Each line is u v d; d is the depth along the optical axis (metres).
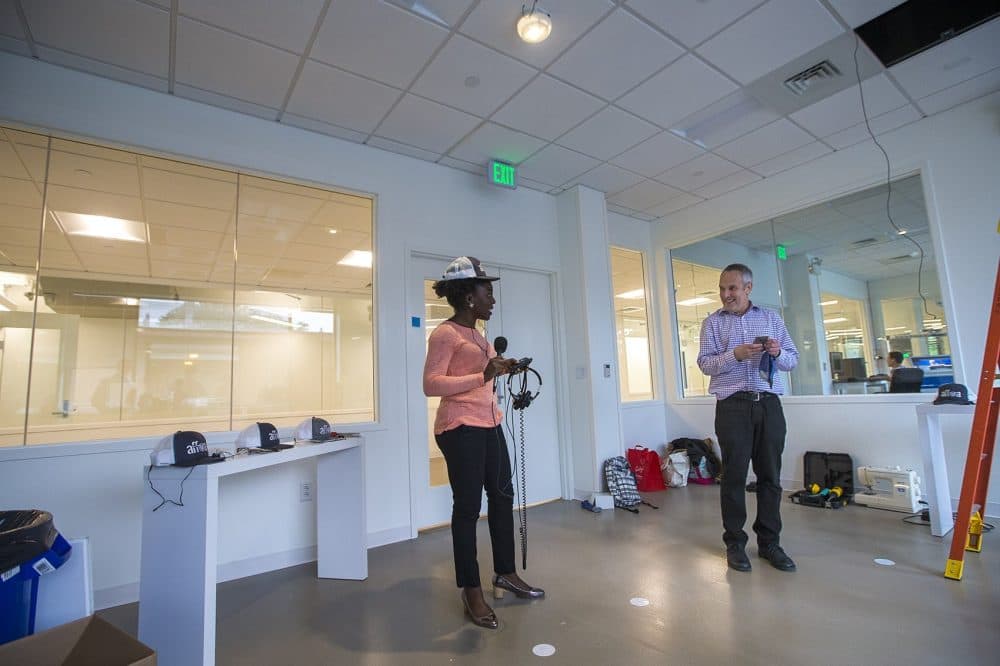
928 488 3.02
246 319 4.31
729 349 2.66
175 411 4.02
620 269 5.41
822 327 4.36
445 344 2.09
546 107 3.25
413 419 3.61
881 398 3.85
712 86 3.10
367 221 3.73
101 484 2.50
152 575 1.68
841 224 4.22
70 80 2.64
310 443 2.48
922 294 3.70
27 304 2.99
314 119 3.26
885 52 2.84
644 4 2.40
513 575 2.30
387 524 3.36
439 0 2.31
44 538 1.29
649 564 2.67
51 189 2.98
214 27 2.40
